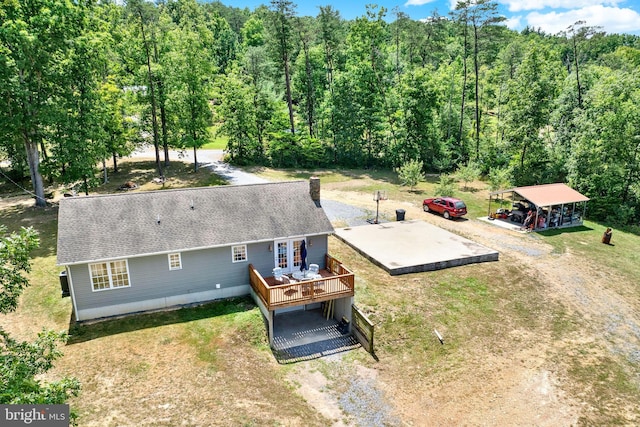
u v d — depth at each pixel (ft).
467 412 47.78
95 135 103.40
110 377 46.55
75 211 60.70
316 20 163.94
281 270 64.34
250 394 46.06
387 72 169.58
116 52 133.39
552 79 149.38
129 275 58.70
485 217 109.70
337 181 139.95
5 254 30.12
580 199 106.63
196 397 44.34
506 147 140.15
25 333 55.06
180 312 60.90
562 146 139.33
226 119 149.89
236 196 69.46
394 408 47.80
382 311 63.52
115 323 57.62
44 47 91.04
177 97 133.28
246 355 53.52
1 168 132.57
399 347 57.93
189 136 137.18
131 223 61.26
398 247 84.58
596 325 64.90
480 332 61.36
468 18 152.15
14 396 25.48
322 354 56.59
